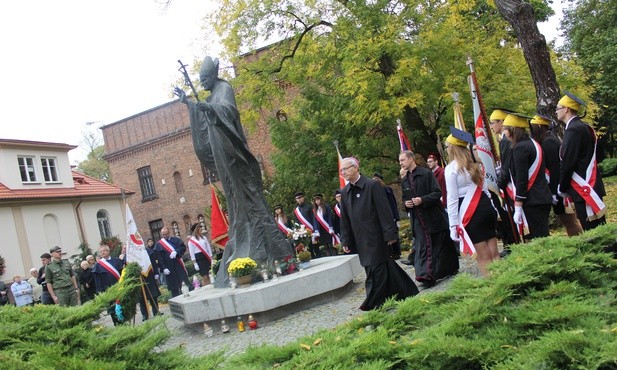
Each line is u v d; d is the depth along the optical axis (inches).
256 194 422.0
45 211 1234.6
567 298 115.8
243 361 140.1
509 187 303.1
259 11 773.9
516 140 262.8
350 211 265.3
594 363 90.4
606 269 133.9
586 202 250.8
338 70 784.9
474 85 341.7
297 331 316.2
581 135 251.8
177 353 156.6
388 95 685.9
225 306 359.9
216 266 487.8
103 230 1418.6
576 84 781.3
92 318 161.0
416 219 337.4
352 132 802.2
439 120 760.3
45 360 127.0
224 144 408.2
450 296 143.9
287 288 363.9
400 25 673.0
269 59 847.1
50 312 158.2
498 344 110.4
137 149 1624.0
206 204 1536.7
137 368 144.7
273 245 418.0
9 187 1181.1
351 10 693.3
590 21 1408.7
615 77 1222.3
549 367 96.2
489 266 146.4
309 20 775.7
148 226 1612.9
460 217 258.2
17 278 709.3
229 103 415.8
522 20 471.5
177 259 596.4
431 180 334.0
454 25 689.6
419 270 337.7
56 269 541.3
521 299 125.6
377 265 257.8
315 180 847.7
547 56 472.4
